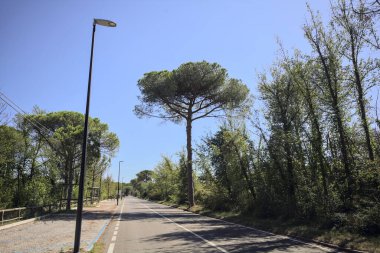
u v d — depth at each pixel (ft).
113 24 45.44
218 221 88.63
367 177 52.75
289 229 59.72
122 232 63.72
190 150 146.30
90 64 44.47
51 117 148.05
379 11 46.88
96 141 144.36
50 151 122.42
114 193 425.69
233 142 102.27
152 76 131.13
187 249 42.27
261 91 80.12
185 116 142.82
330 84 62.69
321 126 66.74
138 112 141.49
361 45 58.65
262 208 83.97
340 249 41.37
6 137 94.79
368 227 47.03
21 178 104.94
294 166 74.49
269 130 79.25
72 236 54.39
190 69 127.65
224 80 131.23
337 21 60.54
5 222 72.59
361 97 58.49
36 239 50.34
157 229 68.90
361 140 59.93
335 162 63.05
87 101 43.50
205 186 137.08
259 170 89.04
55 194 124.47
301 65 69.56
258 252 39.55
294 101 76.69
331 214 57.72
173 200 228.63
